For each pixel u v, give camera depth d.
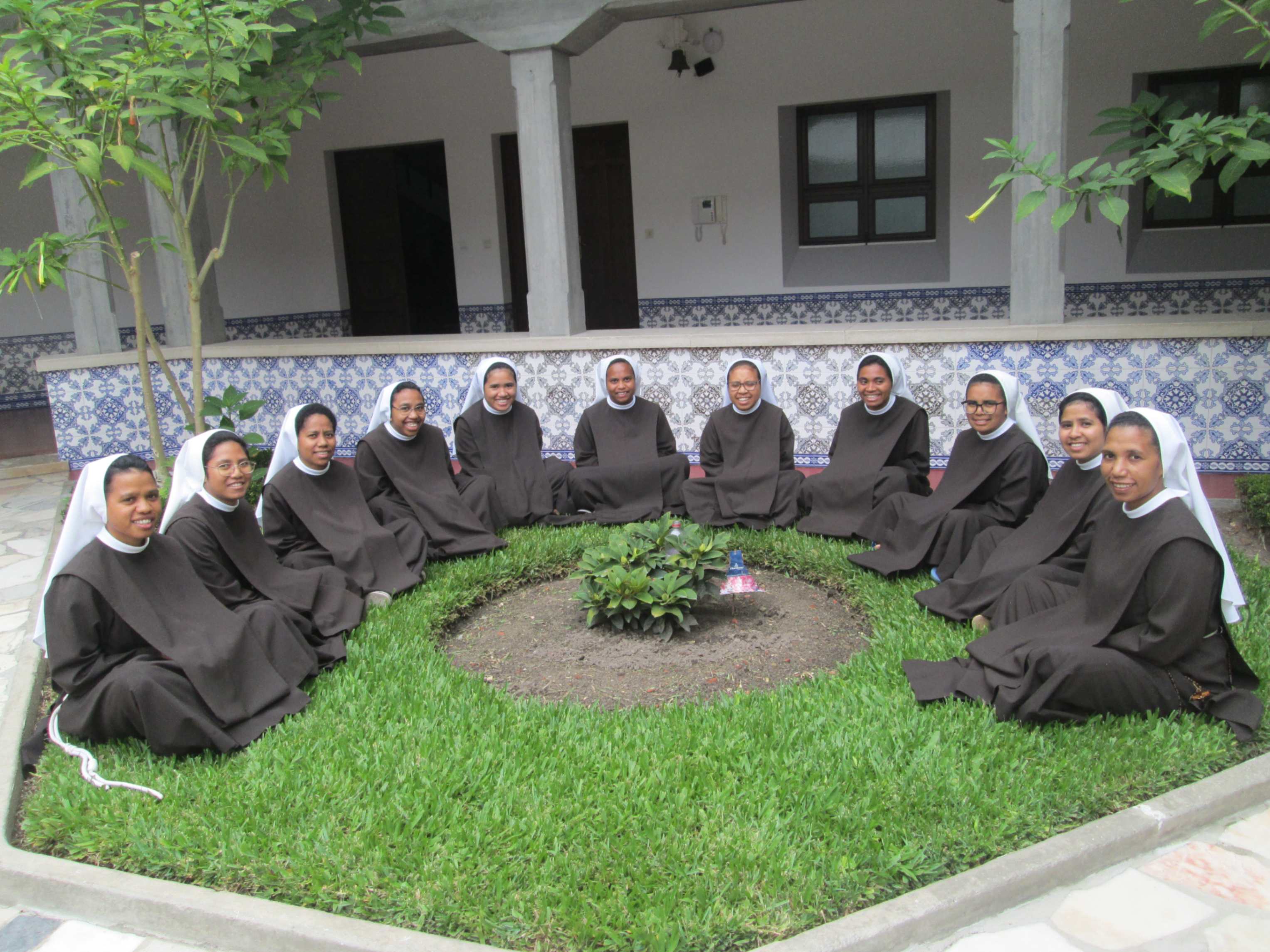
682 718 3.08
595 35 6.02
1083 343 5.33
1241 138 3.99
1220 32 6.68
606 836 2.47
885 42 7.46
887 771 2.70
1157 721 2.88
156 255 6.78
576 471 5.30
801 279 8.13
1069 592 3.33
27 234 8.63
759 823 2.51
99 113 4.90
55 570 3.00
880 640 3.63
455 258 9.05
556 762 2.82
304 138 9.20
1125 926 2.25
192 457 3.56
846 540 4.73
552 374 6.28
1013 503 4.08
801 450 6.04
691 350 6.06
